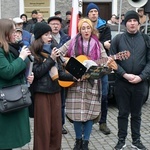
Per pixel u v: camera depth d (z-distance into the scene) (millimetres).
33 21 11617
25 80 4246
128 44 5168
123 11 15359
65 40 6191
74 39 5328
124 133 5418
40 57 4672
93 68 4992
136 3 7355
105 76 6125
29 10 14852
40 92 4695
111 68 5055
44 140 4711
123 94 5289
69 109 5273
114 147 5512
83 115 5211
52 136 4859
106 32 6133
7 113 4039
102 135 6195
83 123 5359
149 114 7617
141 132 6371
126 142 5773
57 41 6176
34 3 14828
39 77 4648
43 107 4703
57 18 6129
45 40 4727
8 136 4078
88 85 5230
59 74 4953
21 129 4156
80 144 5332
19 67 3998
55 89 4766
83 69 4902
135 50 5152
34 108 4750
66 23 10312
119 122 5406
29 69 4246
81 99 5234
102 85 6137
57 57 4781
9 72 3928
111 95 7699
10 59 4070
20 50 4270
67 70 4918
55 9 14961
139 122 5430
